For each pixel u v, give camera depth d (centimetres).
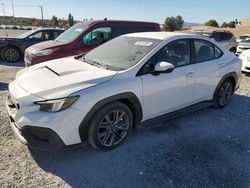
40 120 312
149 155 373
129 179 322
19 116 323
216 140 427
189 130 457
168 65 382
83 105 327
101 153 371
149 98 396
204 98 504
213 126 480
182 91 446
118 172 334
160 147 395
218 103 555
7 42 1081
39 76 375
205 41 502
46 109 316
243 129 475
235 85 577
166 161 361
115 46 465
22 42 1101
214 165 359
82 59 459
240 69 575
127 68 384
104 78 356
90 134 348
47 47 738
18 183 304
